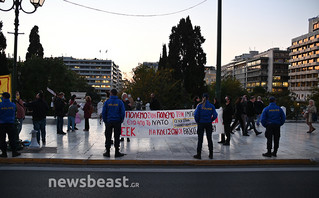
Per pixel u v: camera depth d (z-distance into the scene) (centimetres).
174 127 891
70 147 811
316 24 9819
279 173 592
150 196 434
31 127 1327
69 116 1188
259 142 977
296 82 10488
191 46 3241
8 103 657
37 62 4231
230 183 512
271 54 11644
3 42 3988
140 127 892
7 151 734
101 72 15788
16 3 777
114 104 698
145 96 2894
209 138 699
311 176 568
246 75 13325
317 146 909
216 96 926
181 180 529
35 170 580
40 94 863
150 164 663
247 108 1144
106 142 701
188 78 3198
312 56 9444
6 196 420
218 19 908
